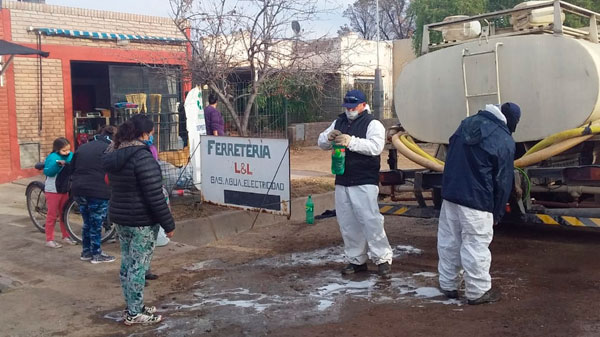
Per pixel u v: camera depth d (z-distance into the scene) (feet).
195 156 34.47
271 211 29.68
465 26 25.77
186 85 52.85
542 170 22.65
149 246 18.30
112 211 18.02
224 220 31.83
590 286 20.11
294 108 77.77
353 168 21.62
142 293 18.30
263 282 22.17
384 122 83.76
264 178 29.71
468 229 18.54
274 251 26.99
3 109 44.21
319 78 41.29
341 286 21.34
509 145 18.16
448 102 25.55
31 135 45.85
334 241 28.50
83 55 48.21
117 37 49.49
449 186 18.78
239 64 38.29
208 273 23.59
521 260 23.84
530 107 23.39
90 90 58.34
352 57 88.53
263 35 36.83
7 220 32.76
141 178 17.48
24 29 45.32
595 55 22.36
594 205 23.76
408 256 25.14
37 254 26.35
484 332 16.53
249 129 65.57
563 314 17.57
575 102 22.35
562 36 22.65
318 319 18.11
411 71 26.61
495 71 24.04
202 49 37.11
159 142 50.93
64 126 47.73
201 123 35.37
